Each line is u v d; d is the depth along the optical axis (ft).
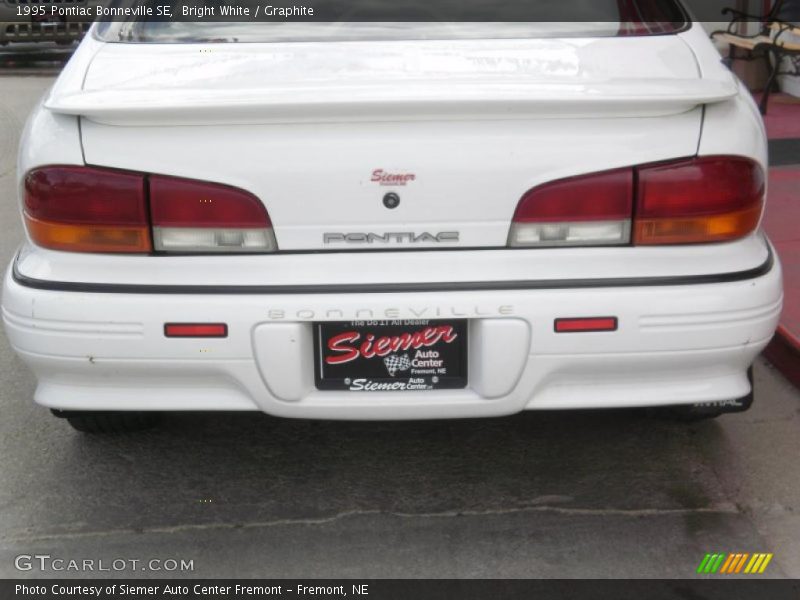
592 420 11.10
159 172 7.89
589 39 9.22
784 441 10.62
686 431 10.85
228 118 7.75
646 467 10.18
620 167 7.88
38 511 9.57
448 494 9.77
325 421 11.23
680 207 7.95
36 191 8.12
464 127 7.78
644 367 8.18
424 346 8.08
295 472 10.21
